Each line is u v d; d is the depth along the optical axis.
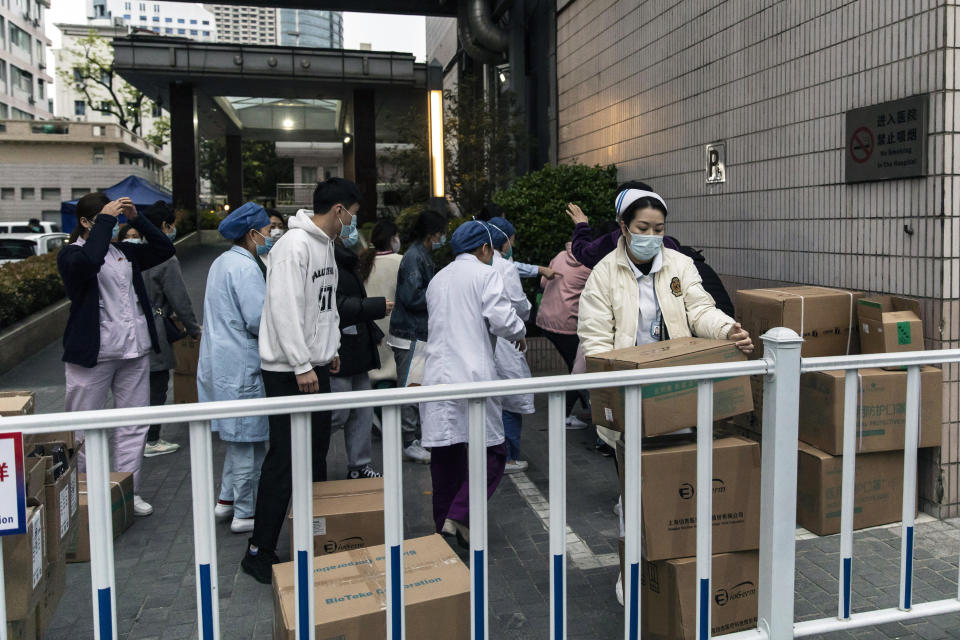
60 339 9.95
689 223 6.28
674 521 2.43
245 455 3.82
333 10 13.83
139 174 41.06
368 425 4.52
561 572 2.20
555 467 2.17
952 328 3.67
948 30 3.57
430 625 2.20
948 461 3.75
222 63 20.47
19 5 55.53
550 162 10.10
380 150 22.67
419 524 3.98
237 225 3.75
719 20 5.73
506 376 4.49
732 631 2.51
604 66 8.23
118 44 20.06
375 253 5.31
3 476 1.76
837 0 4.34
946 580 3.16
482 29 13.12
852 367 2.35
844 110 4.30
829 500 3.61
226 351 3.67
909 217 3.83
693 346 2.57
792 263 4.84
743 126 5.40
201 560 1.93
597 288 3.10
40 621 2.26
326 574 2.37
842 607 2.43
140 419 1.82
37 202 40.09
